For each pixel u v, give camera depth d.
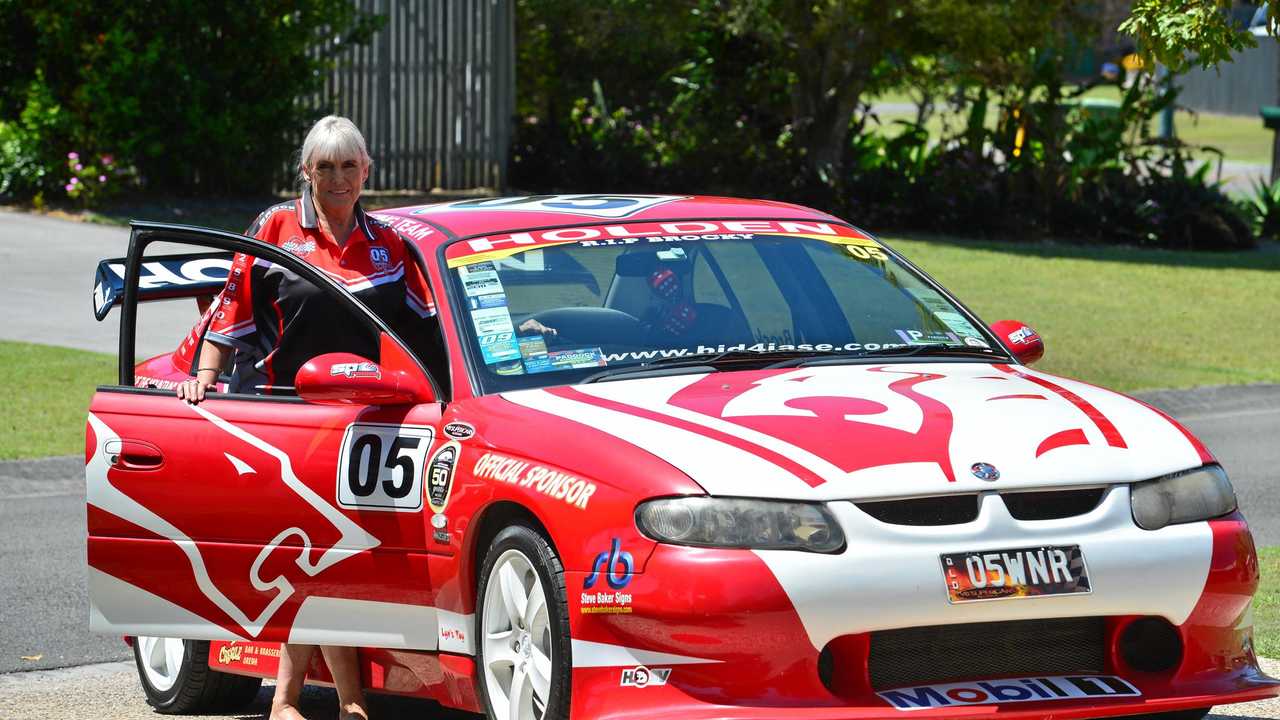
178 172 38.66
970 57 41.34
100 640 12.23
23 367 22.95
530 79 49.66
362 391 8.51
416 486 8.52
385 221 10.27
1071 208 42.88
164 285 11.02
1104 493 7.75
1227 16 14.66
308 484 8.78
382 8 43.12
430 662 8.66
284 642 8.97
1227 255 41.38
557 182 45.06
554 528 7.70
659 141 45.78
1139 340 27.88
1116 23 44.22
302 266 9.12
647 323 9.27
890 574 7.25
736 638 7.18
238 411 9.11
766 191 43.84
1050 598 7.43
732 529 7.29
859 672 7.31
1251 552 8.03
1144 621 7.78
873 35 41.62
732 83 45.97
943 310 9.98
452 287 9.24
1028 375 9.10
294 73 39.31
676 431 7.80
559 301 9.29
